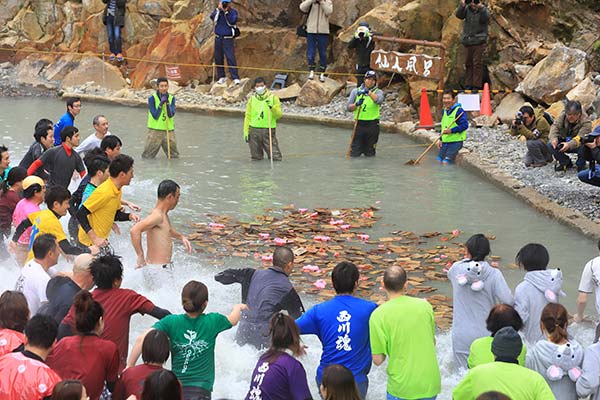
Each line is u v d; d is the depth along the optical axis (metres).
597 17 18.64
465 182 14.41
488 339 6.09
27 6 27.34
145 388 4.82
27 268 7.14
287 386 5.48
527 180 13.85
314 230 11.55
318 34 21.48
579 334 8.09
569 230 11.58
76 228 9.78
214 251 10.68
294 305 7.62
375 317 6.22
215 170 15.34
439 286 9.50
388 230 11.62
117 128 19.62
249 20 23.53
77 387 4.73
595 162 12.38
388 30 20.53
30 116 21.25
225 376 7.20
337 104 21.08
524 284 6.95
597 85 16.33
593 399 5.79
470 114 18.45
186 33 24.05
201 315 6.23
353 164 15.90
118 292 6.46
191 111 21.81
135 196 13.34
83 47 26.05
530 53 18.64
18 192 9.88
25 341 5.50
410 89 19.70
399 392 6.16
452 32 19.20
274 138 16.02
